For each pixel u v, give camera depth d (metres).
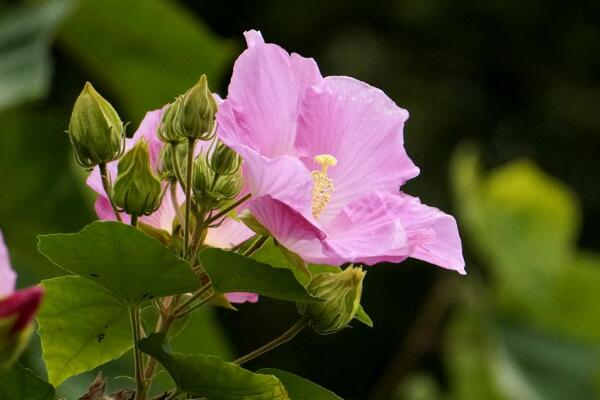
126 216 1.33
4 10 1.93
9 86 1.80
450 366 2.42
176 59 2.10
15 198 1.99
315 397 1.29
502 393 2.36
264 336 4.36
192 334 1.74
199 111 1.28
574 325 2.47
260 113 1.29
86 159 1.29
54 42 2.20
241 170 1.29
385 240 1.27
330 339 4.43
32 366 1.65
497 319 2.44
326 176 1.31
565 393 2.40
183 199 1.33
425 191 4.71
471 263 3.29
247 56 1.29
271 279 1.25
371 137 1.32
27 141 2.00
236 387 1.25
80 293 1.30
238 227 1.33
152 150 1.33
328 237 1.29
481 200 2.50
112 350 1.32
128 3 2.00
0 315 1.17
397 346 4.46
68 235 1.24
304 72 1.31
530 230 2.49
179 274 1.25
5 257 1.19
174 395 1.26
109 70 2.14
